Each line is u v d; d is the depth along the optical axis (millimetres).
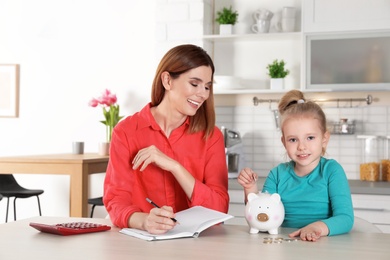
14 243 1545
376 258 1363
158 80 2088
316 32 3684
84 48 4531
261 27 3904
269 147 4090
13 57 4695
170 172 2057
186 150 2102
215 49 4164
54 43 4609
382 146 3881
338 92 3926
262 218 1688
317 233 1634
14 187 4363
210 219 1710
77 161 3574
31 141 4664
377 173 3779
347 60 3654
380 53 3600
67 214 4602
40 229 1710
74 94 4562
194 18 3932
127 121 2102
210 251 1443
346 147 3959
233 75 4137
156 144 2078
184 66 1963
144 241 1582
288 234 1714
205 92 1994
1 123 4734
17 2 4668
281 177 2051
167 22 3998
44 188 4648
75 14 4539
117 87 4441
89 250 1453
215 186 2070
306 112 1914
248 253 1418
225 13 3973
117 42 4441
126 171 2020
